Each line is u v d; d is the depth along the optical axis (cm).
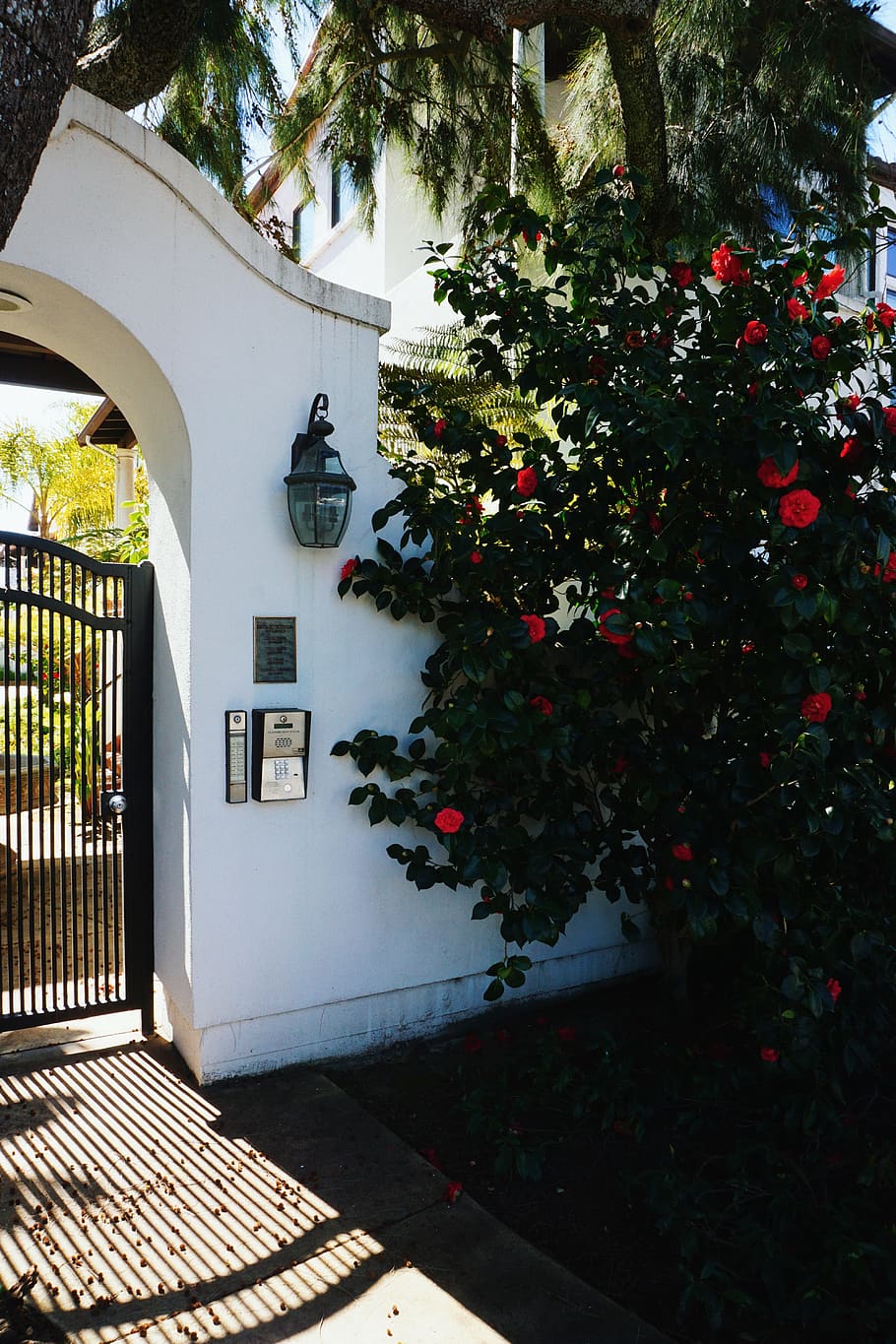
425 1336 237
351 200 647
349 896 382
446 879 370
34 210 307
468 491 407
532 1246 272
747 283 347
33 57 169
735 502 359
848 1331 238
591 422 333
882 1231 264
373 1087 365
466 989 420
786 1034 325
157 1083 357
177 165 331
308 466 350
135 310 327
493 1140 324
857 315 420
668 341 372
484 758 382
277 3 514
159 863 386
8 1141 318
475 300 382
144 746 389
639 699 389
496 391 666
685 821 351
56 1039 393
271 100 539
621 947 473
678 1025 421
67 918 380
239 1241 271
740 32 554
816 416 328
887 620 338
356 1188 296
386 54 530
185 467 345
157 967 394
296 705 366
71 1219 279
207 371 342
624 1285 262
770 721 342
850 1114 330
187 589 345
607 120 582
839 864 359
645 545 357
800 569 328
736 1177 290
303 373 364
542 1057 366
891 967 338
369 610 383
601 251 379
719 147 557
